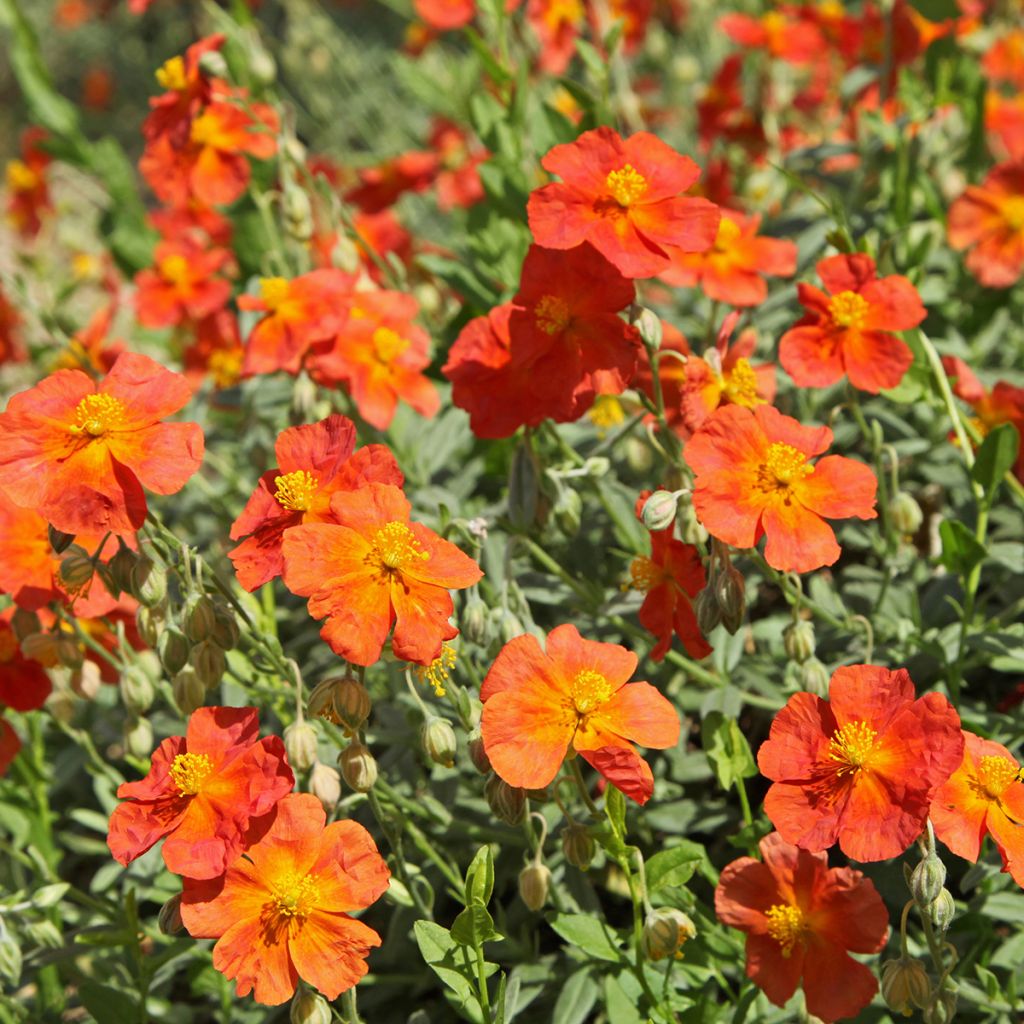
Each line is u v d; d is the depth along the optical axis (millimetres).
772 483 444
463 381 481
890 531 495
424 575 433
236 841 427
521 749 431
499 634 458
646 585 467
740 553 467
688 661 496
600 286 463
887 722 433
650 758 502
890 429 541
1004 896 462
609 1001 450
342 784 493
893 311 478
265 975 429
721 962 463
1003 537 543
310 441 446
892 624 505
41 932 476
